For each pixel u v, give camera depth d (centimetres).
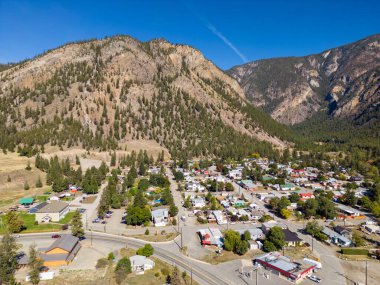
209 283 7325
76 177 17450
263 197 14950
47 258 8112
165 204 13650
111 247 9312
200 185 17562
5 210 12788
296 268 7875
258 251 9281
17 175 16775
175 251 9112
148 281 7312
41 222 11550
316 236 10356
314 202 12656
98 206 13588
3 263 7162
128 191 15650
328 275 7906
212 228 10731
